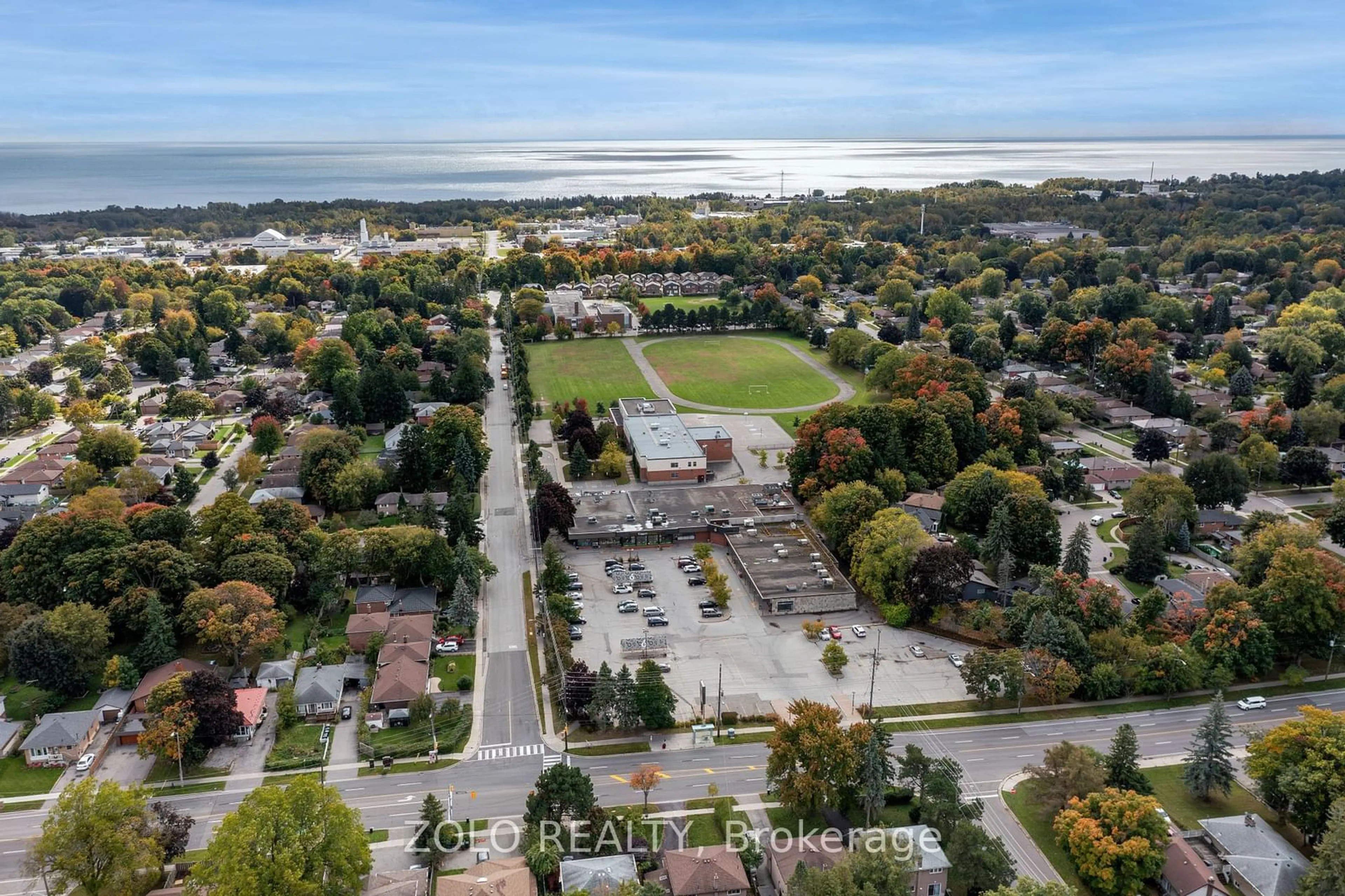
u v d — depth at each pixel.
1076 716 127.38
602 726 123.56
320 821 87.69
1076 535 156.00
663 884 93.88
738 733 122.69
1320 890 88.50
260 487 197.88
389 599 151.25
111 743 119.00
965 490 183.50
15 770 113.44
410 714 123.94
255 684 130.62
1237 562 156.38
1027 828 105.44
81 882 89.88
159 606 133.50
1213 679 129.88
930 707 128.62
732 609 155.25
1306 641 135.50
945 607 150.62
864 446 191.50
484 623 150.38
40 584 140.12
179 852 97.31
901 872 90.19
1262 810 109.06
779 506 189.12
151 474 196.50
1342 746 101.00
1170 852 96.50
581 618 151.62
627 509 188.50
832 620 152.50
